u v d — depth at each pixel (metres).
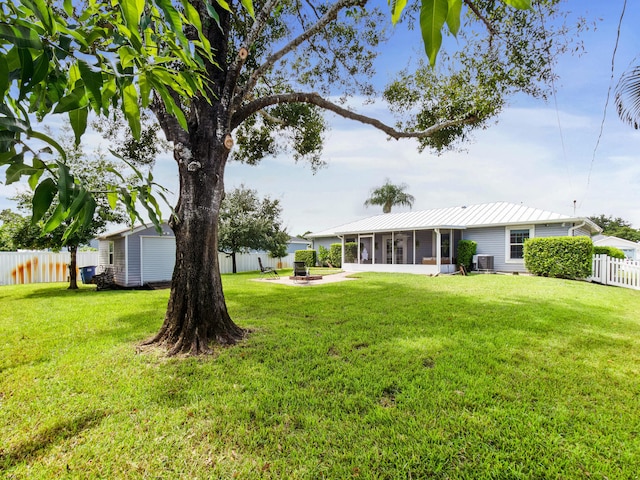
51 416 2.73
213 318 4.58
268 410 2.79
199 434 2.48
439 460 2.18
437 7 0.69
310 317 6.34
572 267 12.05
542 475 2.04
